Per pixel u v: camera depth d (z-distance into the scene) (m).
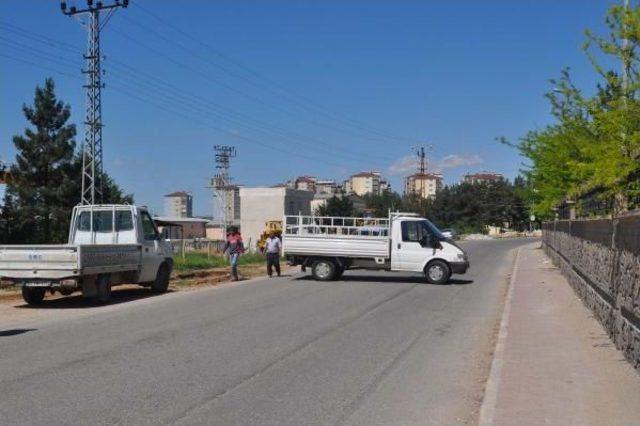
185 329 12.28
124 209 19.00
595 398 7.13
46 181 60.25
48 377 8.36
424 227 22.69
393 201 96.94
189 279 25.20
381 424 6.51
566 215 28.56
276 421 6.58
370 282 22.98
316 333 11.94
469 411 7.00
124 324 12.93
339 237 23.16
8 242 55.19
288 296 18.27
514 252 47.38
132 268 17.89
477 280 24.28
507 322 12.80
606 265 11.57
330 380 8.34
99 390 7.71
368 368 9.08
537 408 6.76
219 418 6.65
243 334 11.75
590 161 21.05
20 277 15.77
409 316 14.41
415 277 25.34
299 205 89.12
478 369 9.10
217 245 56.59
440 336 11.84
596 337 11.01
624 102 15.30
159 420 6.56
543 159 31.38
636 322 8.55
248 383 8.12
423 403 7.31
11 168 58.12
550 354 9.57
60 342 10.91
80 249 15.56
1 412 6.81
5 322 13.45
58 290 16.67
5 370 8.77
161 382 8.12
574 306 15.10
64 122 61.75
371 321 13.59
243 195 86.38
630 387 7.61
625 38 15.77
